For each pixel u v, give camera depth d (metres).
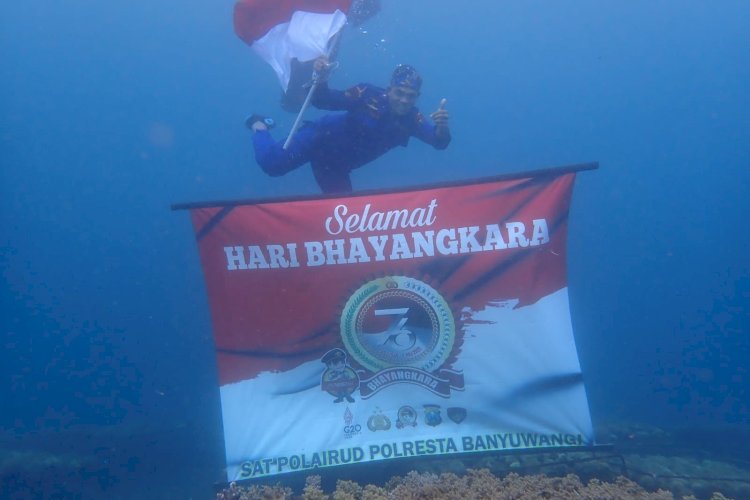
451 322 3.15
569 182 3.07
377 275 3.16
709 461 3.96
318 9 3.62
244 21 3.63
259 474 3.09
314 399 3.16
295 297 3.18
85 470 4.78
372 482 3.34
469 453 3.08
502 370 3.13
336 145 3.63
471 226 3.13
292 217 3.16
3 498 4.39
